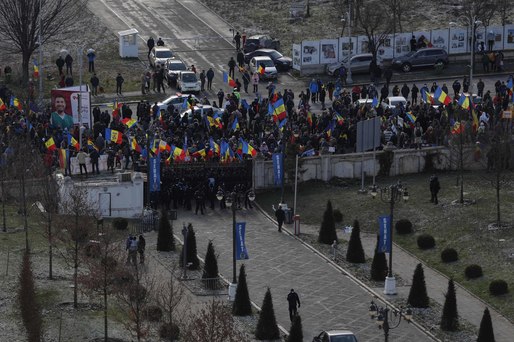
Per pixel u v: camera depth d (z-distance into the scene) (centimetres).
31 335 18062
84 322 19088
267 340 19212
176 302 18675
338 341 18112
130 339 18662
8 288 19938
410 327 19900
